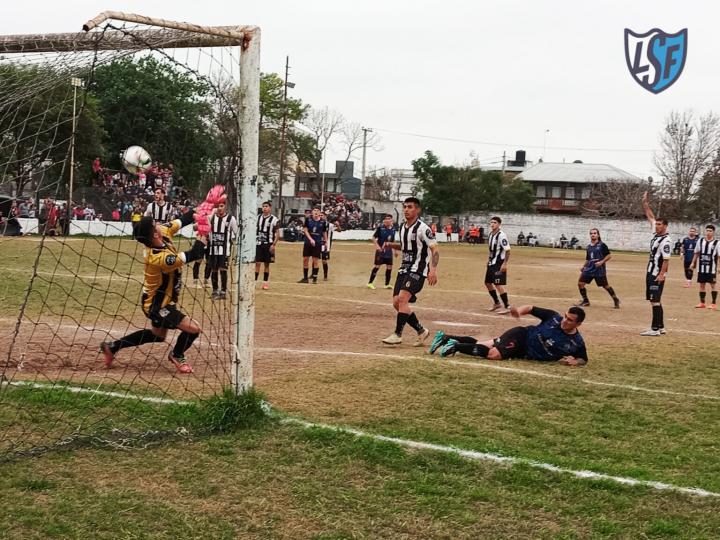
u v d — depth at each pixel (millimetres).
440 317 13375
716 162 61500
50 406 5898
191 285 15938
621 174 81000
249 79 5699
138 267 19750
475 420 6184
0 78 6895
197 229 7070
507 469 4941
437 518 4168
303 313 12766
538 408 6707
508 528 4086
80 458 4828
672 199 63250
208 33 5547
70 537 3727
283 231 46531
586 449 5551
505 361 8867
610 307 16891
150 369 7477
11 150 7340
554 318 8992
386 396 6785
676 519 4289
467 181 68062
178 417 5684
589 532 4078
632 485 4723
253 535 3865
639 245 63875
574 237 64062
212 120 6820
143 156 6410
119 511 4047
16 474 4488
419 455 5125
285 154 55812
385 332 11039
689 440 5914
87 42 6164
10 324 9797
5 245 22109
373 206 63469
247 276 5766
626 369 8828
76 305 11930
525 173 83250
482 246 56562
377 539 3889
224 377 7230
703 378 8508
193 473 4656
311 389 6918
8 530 3762
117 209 27344
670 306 17719
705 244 17438
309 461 4941
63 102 6820
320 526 4004
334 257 32188
